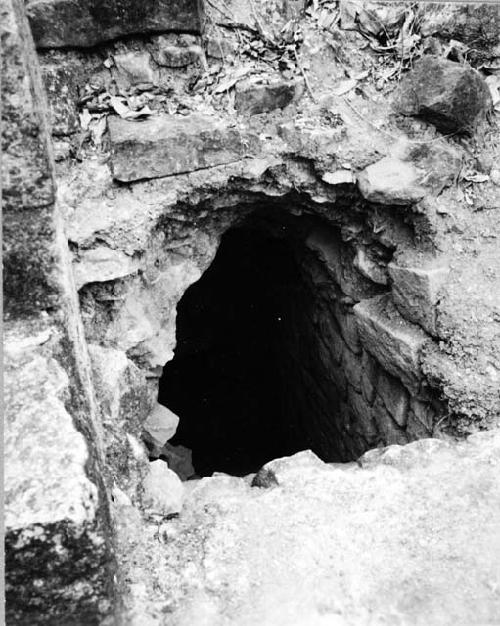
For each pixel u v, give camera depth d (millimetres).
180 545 1710
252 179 2502
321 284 3256
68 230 2250
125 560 1628
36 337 1539
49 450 1319
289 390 4418
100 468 1511
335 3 2646
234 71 2506
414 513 1760
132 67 2373
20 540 1194
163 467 1993
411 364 2498
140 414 2213
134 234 2318
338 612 1507
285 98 2525
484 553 1633
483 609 1506
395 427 2785
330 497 1831
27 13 2182
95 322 2340
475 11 2570
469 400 2244
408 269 2508
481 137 2619
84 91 2385
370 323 2750
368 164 2518
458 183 2582
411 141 2531
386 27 2639
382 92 2641
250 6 2549
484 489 1828
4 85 1420
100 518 1280
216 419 5191
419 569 1600
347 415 3355
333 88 2611
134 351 2416
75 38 2270
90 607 1286
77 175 2336
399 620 1488
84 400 1589
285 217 2967
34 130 1470
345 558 1636
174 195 2420
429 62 2473
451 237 2520
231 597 1551
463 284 2426
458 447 2043
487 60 2666
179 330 4977
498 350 2277
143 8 2266
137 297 2445
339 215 2719
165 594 1571
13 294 1568
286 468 2000
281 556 1649
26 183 1497
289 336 4141
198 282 4547
